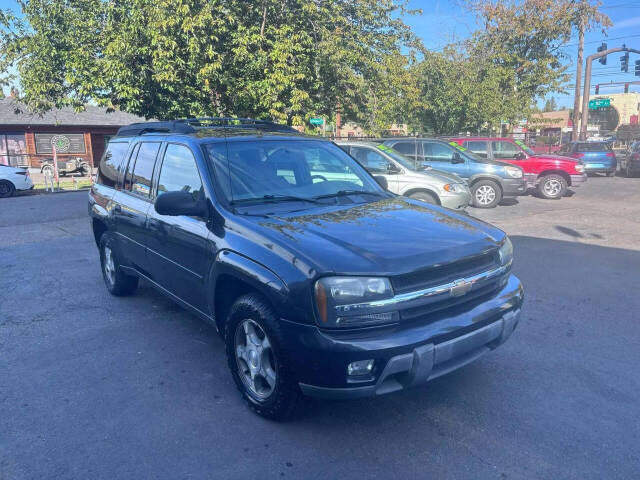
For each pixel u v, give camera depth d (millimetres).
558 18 23109
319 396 3123
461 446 3268
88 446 3332
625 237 9336
